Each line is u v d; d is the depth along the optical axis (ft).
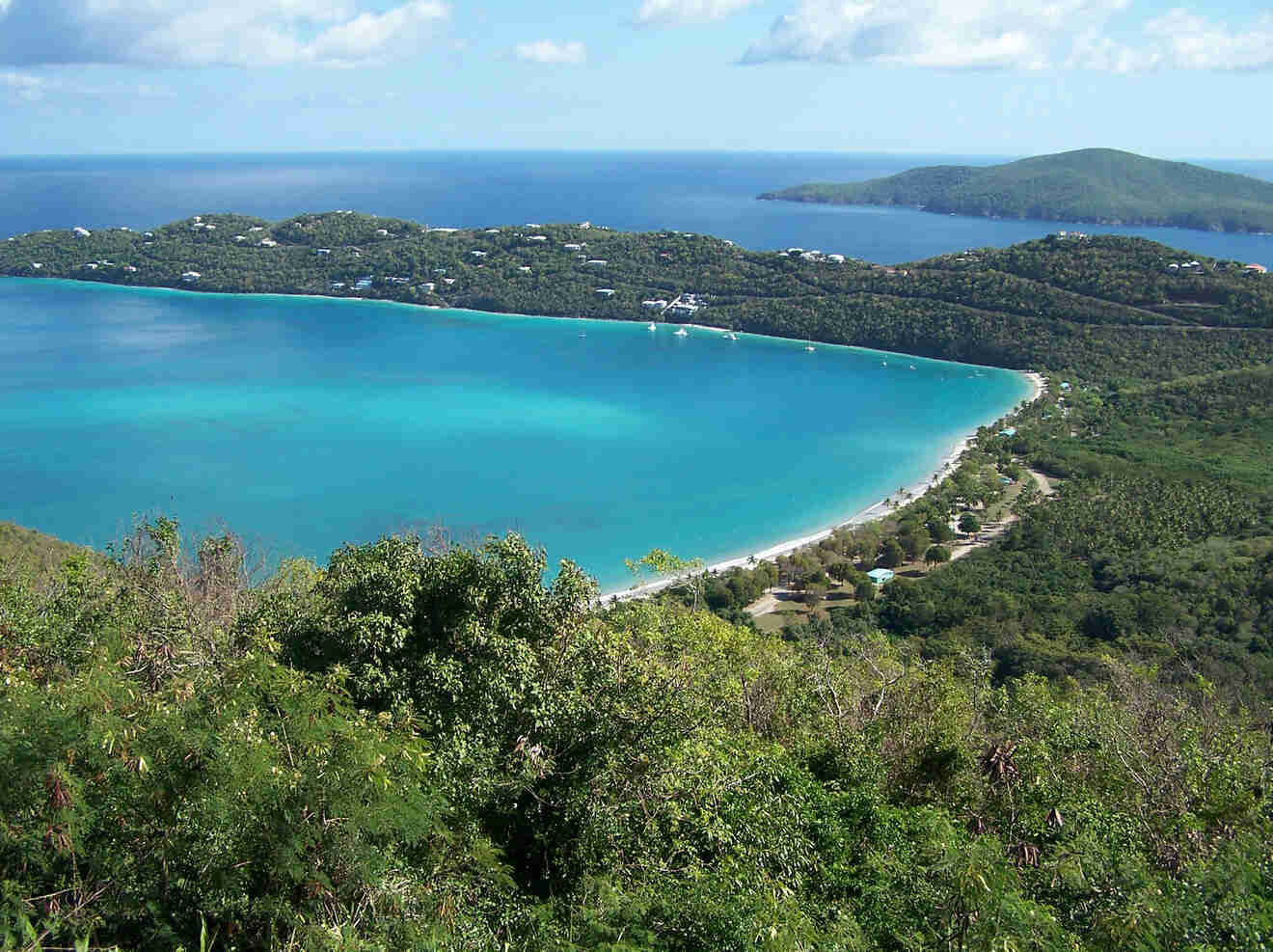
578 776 57.16
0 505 294.66
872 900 50.75
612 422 423.23
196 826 40.06
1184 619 192.95
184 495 311.27
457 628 60.85
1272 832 58.49
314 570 94.43
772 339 605.31
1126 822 62.49
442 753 52.54
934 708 75.46
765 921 44.01
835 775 68.08
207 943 40.04
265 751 42.11
